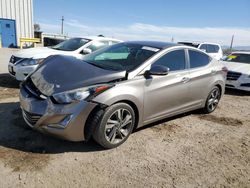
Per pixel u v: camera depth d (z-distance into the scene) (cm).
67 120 347
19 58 715
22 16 2306
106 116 368
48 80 381
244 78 841
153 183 321
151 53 451
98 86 364
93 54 500
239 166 379
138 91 402
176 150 409
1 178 304
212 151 418
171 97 466
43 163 340
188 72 500
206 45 1505
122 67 424
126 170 342
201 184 328
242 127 538
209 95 575
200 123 537
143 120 430
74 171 329
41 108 352
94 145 398
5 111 508
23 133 416
